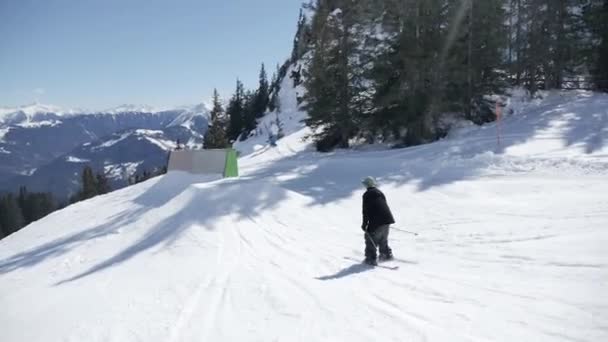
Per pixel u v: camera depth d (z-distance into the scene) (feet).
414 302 19.26
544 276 20.57
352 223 39.17
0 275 36.73
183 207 45.39
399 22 90.12
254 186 48.29
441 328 16.26
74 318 20.68
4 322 21.80
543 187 43.16
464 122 96.22
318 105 104.32
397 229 33.58
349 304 19.62
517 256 24.26
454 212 38.32
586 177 44.78
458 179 50.42
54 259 38.55
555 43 104.94
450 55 89.35
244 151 158.71
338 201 46.60
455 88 94.02
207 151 67.51
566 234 27.22
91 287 26.61
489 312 17.33
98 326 19.31
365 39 96.94
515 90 113.39
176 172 68.59
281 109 252.83
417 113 90.02
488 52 92.07
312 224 39.32
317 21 102.58
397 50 92.27
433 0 85.61
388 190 48.93
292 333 16.96
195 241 35.81
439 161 61.52
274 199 46.01
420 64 86.22
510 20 113.09
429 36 88.63
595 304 16.79
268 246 33.32
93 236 44.86
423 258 26.63
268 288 22.82
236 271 26.94
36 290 28.58
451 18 86.74
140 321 19.57
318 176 61.62
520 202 38.83
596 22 102.42
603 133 65.57
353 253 29.96
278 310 19.56
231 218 41.52
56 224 59.21
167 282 25.68
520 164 52.39
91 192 243.81
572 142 63.87
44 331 19.49
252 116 276.82
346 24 97.91
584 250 23.38
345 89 100.89
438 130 92.02
